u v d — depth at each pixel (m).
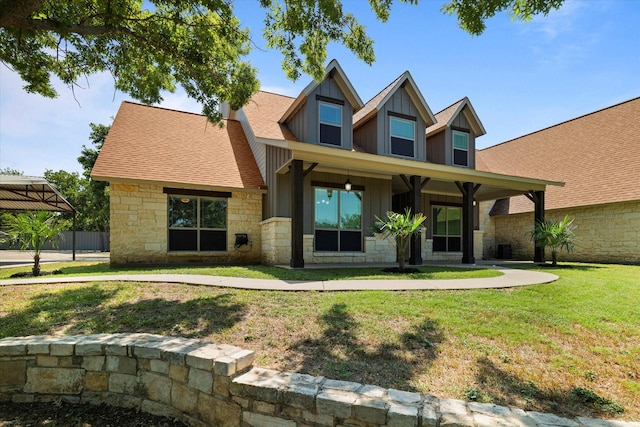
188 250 10.52
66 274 8.07
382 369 2.95
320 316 4.17
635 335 3.76
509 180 11.84
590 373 2.95
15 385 3.17
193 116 14.12
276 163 10.34
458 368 2.98
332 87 10.98
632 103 15.10
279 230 10.04
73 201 32.81
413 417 2.02
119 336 3.33
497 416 2.03
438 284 6.21
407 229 8.13
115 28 5.96
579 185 14.47
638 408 2.48
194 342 3.15
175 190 10.31
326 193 11.24
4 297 4.96
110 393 3.08
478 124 13.38
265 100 14.02
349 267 9.07
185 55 7.11
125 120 12.20
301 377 2.60
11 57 6.36
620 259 12.65
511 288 5.92
